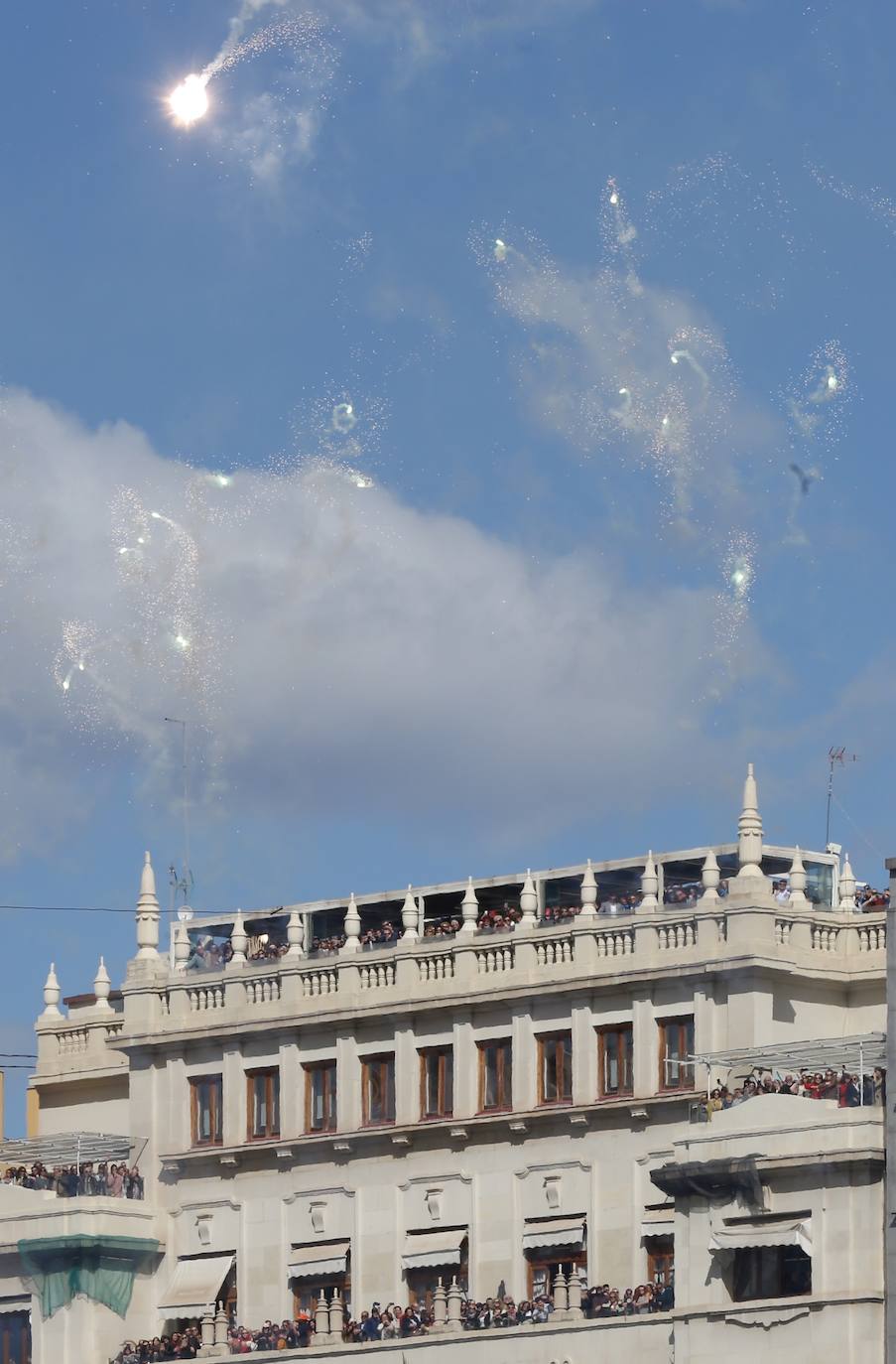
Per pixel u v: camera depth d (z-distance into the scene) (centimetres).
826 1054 18550
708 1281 18250
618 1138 19362
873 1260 17812
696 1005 19188
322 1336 19688
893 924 18200
